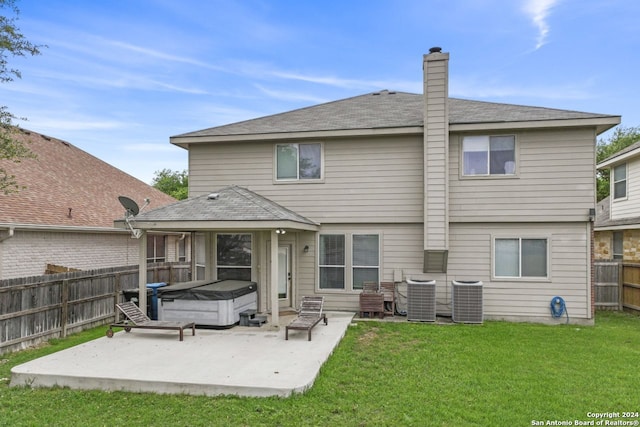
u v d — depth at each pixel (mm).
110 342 8258
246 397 5703
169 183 44094
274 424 4930
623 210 16828
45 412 5348
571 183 10883
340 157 12031
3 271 11078
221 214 9734
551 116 10891
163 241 19297
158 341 8344
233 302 9828
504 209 11203
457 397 5672
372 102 15008
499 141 11281
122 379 6070
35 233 12141
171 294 9820
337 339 8477
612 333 9648
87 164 19516
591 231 10875
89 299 10359
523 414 5168
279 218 9281
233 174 12531
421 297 10906
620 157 16250
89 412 5332
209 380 5969
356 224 11984
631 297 13367
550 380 6348
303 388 5770
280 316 11266
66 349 7766
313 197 12141
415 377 6477
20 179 13844
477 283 10875
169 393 5918
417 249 11703
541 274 11141
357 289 12000
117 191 18703
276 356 7227
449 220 11430
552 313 11008
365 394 5766
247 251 11977
